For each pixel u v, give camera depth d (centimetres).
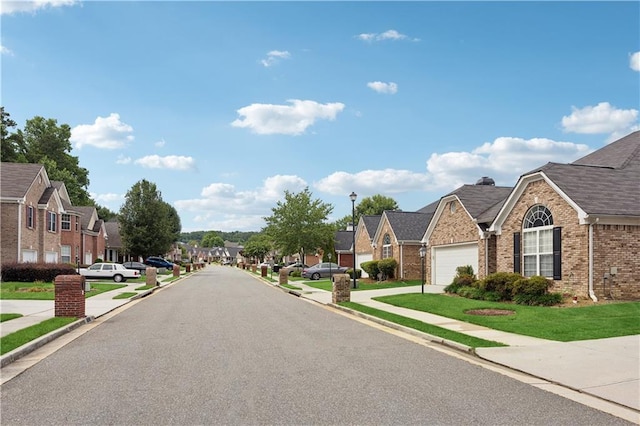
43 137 7712
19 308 1816
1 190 3578
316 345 1152
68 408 665
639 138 2517
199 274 6153
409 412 652
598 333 1240
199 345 1139
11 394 736
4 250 3525
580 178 2022
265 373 865
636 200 1928
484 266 2508
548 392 763
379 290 2836
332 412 649
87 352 1064
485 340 1172
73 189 7319
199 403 686
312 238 5341
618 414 659
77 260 5081
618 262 1850
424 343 1195
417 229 3728
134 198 5803
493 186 2994
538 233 2095
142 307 2030
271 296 2650
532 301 1820
